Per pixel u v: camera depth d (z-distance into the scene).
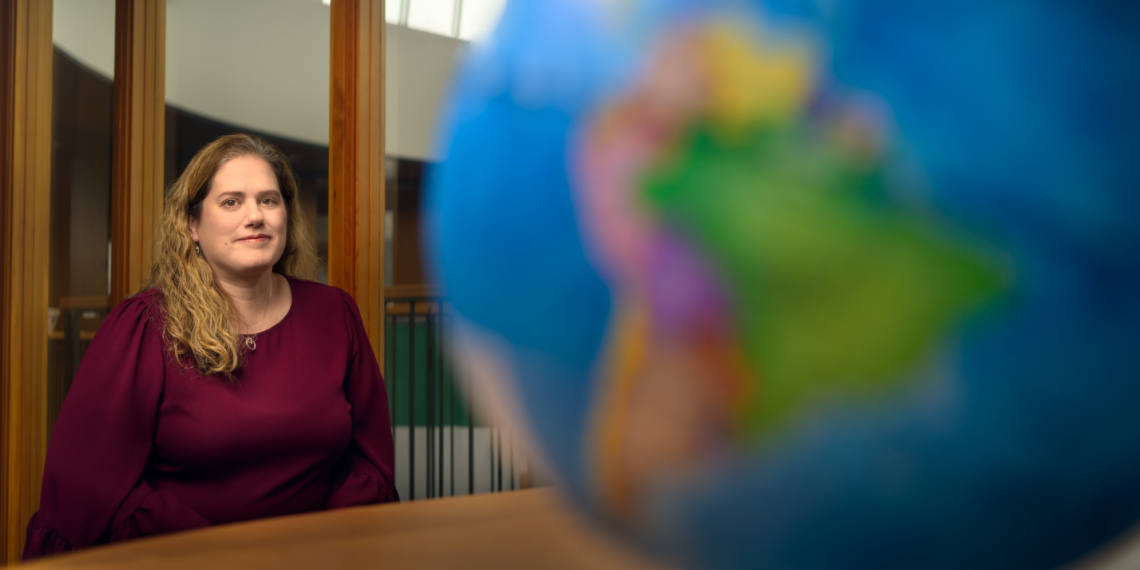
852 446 0.13
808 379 0.13
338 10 2.95
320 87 3.88
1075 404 0.13
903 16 0.13
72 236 3.25
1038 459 0.13
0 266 3.03
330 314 1.75
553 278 0.14
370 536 0.50
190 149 3.53
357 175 2.91
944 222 0.13
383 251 2.97
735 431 0.13
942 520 0.13
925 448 0.13
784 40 0.14
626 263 0.13
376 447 1.76
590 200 0.14
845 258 0.13
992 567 0.14
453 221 0.15
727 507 0.14
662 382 0.13
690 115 0.14
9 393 3.00
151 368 1.52
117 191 3.18
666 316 0.13
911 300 0.13
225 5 3.70
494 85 0.15
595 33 0.15
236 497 1.54
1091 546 0.14
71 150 3.25
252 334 1.63
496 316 0.14
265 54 3.89
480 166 0.15
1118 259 0.13
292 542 0.51
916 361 0.13
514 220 0.14
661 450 0.14
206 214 1.62
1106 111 0.13
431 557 0.42
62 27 3.23
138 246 3.19
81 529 1.46
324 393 1.62
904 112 0.13
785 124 0.13
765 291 0.13
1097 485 0.13
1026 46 0.13
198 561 0.49
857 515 0.13
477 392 0.15
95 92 3.24
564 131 0.14
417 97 2.91
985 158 0.13
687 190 0.13
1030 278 0.13
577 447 0.14
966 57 0.13
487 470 2.97
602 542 0.15
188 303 1.56
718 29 0.14
